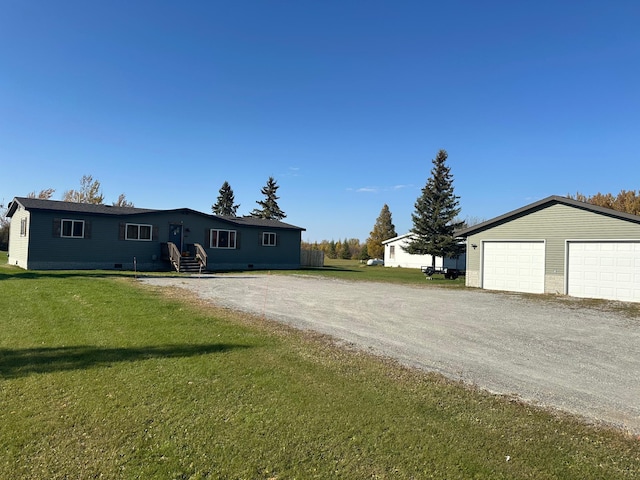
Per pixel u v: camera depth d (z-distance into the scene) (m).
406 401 4.39
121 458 3.29
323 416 3.99
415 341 7.16
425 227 32.59
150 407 4.16
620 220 14.05
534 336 7.89
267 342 6.66
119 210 22.77
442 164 32.91
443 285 19.03
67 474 3.10
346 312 9.94
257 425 3.80
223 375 5.07
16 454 3.34
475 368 5.70
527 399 4.60
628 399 4.68
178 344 6.43
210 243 25.28
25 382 4.81
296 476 3.07
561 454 3.39
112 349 6.14
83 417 3.95
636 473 3.13
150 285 14.30
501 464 3.23
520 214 16.77
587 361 6.21
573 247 15.24
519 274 16.70
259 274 22.03
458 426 3.84
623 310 11.68
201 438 3.58
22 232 21.22
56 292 11.59
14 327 7.52
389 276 24.23
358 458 3.30
